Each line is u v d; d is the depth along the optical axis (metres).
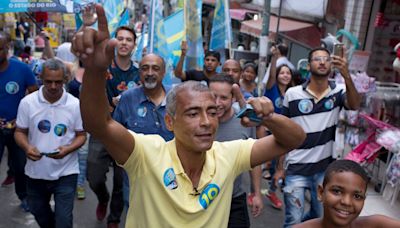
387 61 8.38
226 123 3.31
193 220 1.92
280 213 5.39
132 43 4.57
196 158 1.94
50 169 3.56
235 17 13.20
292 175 3.97
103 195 4.64
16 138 3.61
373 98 5.79
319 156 3.93
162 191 1.89
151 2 5.54
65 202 3.61
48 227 3.81
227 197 2.05
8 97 4.48
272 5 10.27
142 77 3.60
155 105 3.67
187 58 6.31
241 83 5.91
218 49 6.70
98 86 1.64
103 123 1.73
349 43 8.18
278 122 1.90
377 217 2.26
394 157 5.02
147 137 1.94
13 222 4.67
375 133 5.48
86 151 5.29
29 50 10.71
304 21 10.97
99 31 1.53
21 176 4.75
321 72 3.85
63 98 3.60
